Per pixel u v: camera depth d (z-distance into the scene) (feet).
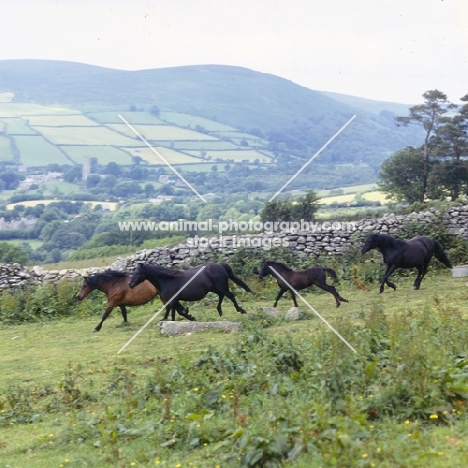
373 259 85.20
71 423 37.86
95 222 249.14
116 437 34.09
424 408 31.81
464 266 81.41
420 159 223.71
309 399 34.86
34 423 39.65
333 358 36.50
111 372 49.06
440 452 27.43
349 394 34.01
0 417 40.70
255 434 29.76
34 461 33.30
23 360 56.90
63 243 234.79
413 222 91.97
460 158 225.15
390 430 30.14
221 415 35.22
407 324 47.39
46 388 46.19
